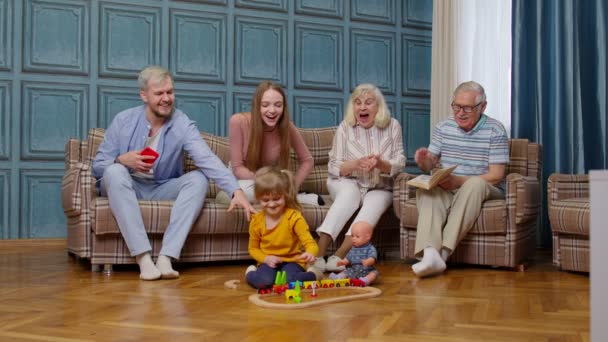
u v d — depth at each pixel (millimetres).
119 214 2896
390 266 3328
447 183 3156
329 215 3232
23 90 4289
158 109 3104
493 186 3273
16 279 2787
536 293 2430
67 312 2020
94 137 3539
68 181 3164
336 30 5039
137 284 2652
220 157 3777
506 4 4473
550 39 4164
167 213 3010
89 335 1700
